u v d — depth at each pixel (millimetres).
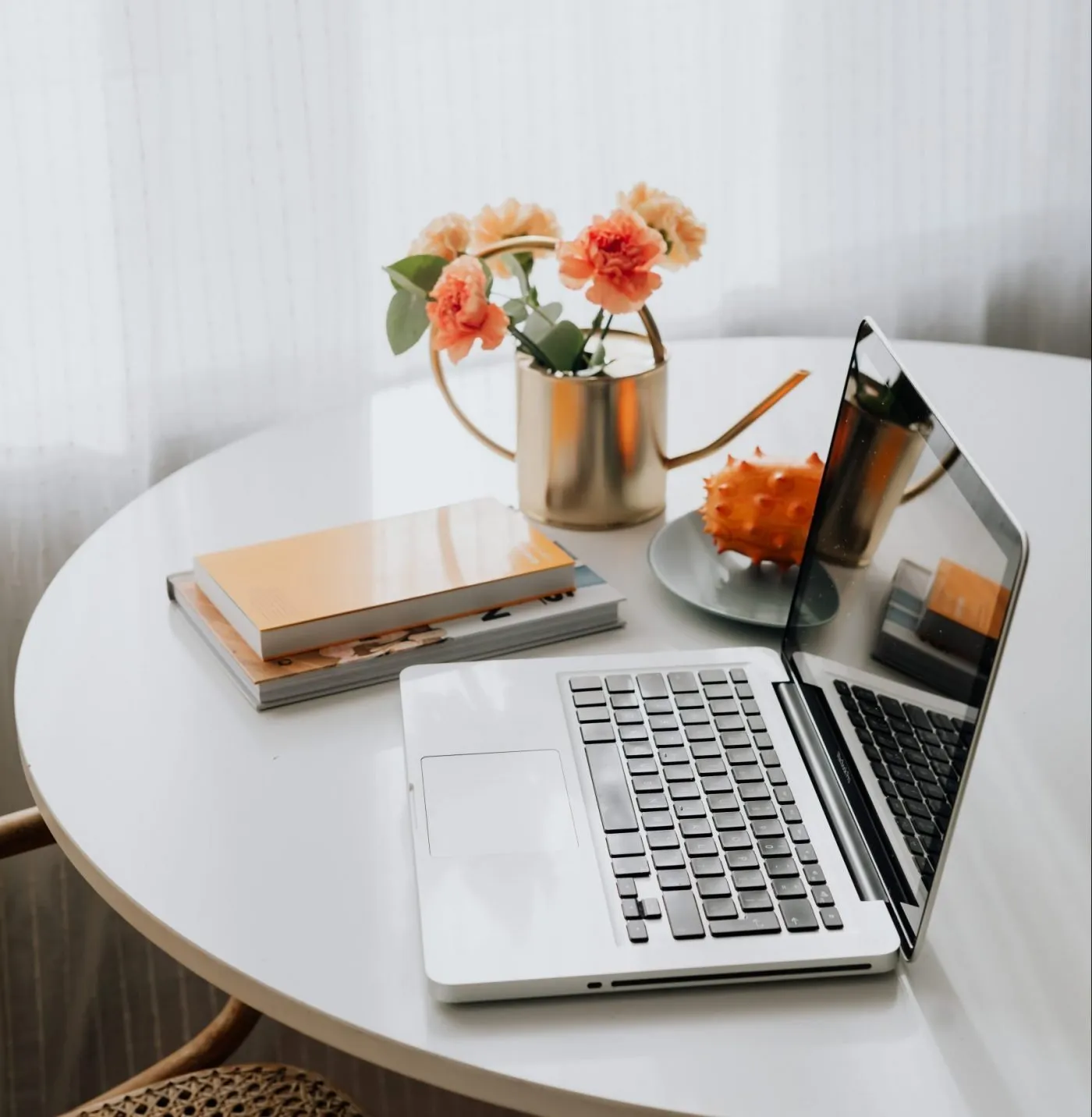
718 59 1610
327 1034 631
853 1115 583
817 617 862
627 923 659
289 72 1385
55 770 796
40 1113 1562
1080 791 825
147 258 1364
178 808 766
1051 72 1818
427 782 758
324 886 710
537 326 1065
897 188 1779
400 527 1012
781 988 650
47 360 1367
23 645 926
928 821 667
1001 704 912
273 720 850
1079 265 1962
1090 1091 599
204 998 1568
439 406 1339
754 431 1262
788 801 750
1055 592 1043
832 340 1480
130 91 1309
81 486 1425
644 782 766
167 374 1438
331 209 1450
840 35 1678
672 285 1687
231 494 1151
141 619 962
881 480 818
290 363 1494
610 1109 587
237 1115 991
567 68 1550
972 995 654
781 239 1740
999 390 1369
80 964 1525
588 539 1086
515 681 862
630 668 879
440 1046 611
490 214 1067
